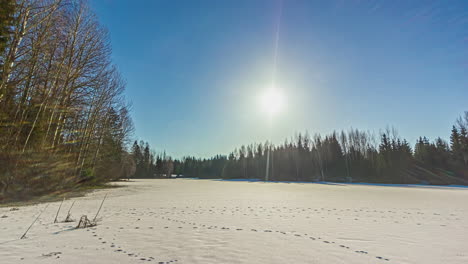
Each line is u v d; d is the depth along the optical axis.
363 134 58.91
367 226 6.54
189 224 6.59
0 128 12.10
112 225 6.33
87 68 18.14
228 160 87.69
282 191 22.45
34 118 14.26
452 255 4.02
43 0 13.00
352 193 20.06
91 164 24.91
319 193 19.94
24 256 3.70
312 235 5.44
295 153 64.88
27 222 6.64
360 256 3.93
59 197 14.79
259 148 78.62
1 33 10.76
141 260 3.56
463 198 15.75
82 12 17.30
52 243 4.48
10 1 10.97
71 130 19.89
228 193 19.44
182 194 18.11
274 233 5.60
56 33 14.55
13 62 11.59
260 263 3.52
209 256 3.81
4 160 12.28
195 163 102.94
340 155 59.47
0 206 10.32
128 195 16.94
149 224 6.52
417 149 56.44
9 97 12.38
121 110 28.95
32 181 14.38
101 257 3.68
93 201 12.79
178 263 3.46
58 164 17.28
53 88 15.46
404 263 3.61
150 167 81.31
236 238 5.06
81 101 18.91
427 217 8.17
